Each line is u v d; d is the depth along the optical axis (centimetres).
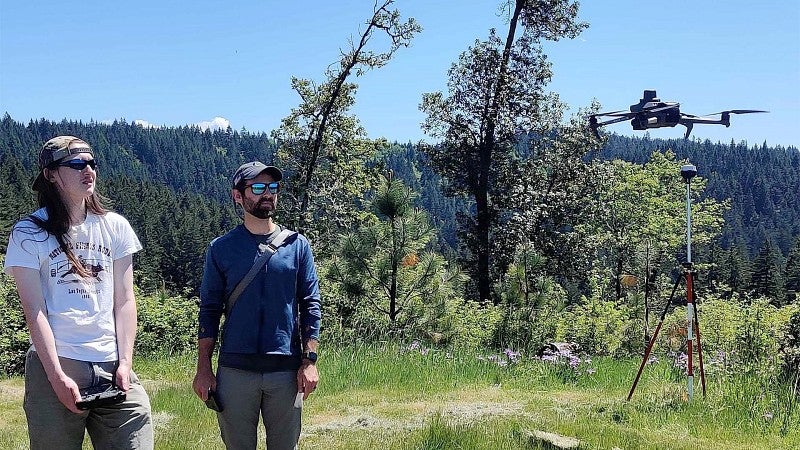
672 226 4756
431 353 1166
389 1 2430
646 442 668
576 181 2856
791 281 7925
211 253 430
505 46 2731
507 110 2705
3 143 19275
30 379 347
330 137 2614
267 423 427
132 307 373
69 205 354
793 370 875
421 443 635
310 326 426
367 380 991
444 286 1341
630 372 1067
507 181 2783
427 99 2767
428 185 16938
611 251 3747
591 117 669
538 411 795
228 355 418
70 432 349
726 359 1010
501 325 1362
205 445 670
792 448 667
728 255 8162
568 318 1454
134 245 379
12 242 343
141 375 1204
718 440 691
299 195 2559
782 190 18475
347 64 2491
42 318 338
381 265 1294
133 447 357
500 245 2730
